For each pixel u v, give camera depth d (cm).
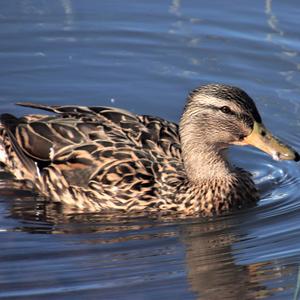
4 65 1795
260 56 1812
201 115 1428
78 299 1202
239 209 1458
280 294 1219
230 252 1328
